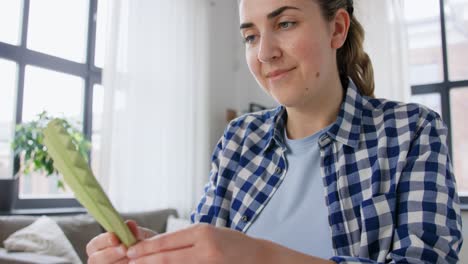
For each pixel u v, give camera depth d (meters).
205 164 3.73
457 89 3.48
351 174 0.68
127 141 3.05
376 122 0.71
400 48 3.38
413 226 0.56
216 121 4.12
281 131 0.79
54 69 2.90
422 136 0.64
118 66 3.03
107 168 2.86
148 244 0.42
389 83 3.36
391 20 3.43
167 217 3.15
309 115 0.74
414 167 0.61
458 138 3.45
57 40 2.97
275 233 0.70
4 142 2.65
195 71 3.69
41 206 2.77
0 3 2.64
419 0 3.67
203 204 0.82
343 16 0.71
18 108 2.68
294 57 0.65
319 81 0.67
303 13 0.64
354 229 0.64
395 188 0.62
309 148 0.74
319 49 0.66
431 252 0.51
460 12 3.53
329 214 0.66
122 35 3.07
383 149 0.67
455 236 0.54
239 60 4.48
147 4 3.29
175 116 3.48
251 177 0.78
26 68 2.75
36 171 2.54
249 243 0.42
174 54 3.51
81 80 3.11
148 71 3.26
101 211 0.40
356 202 0.66
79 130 2.81
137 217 2.94
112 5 2.96
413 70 3.64
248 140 0.82
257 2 0.66
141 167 3.15
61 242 2.24
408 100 3.35
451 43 3.55
